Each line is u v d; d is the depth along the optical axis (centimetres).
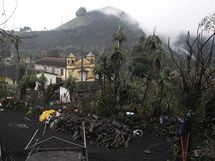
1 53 1673
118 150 1438
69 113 2108
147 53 2480
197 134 1478
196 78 1081
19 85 2895
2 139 1570
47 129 1820
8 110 2475
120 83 2162
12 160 1253
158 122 1758
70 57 6006
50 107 2452
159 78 1962
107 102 2148
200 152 1146
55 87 3036
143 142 1547
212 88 1483
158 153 1373
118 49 2245
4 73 3478
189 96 1070
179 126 1092
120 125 1670
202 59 1046
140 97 2184
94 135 1602
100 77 2338
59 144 1482
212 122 1527
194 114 1081
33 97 2897
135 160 1300
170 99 1775
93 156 1342
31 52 9319
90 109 2259
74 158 787
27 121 2055
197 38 1078
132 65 2689
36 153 813
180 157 1168
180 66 1148
